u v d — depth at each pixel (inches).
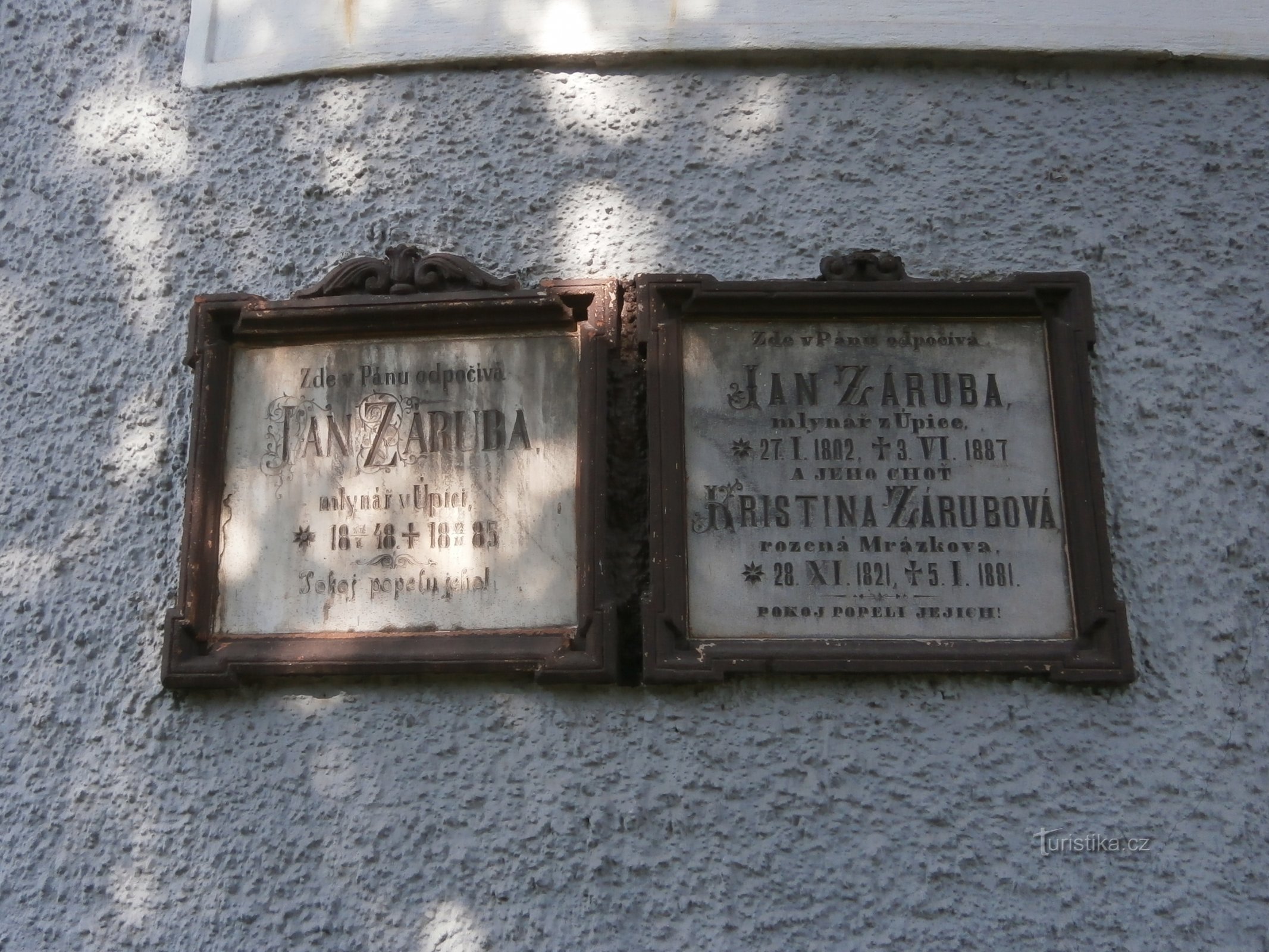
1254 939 66.2
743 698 71.0
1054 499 73.2
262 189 83.8
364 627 72.8
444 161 82.8
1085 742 69.8
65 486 79.1
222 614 74.2
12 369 82.4
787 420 74.7
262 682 73.2
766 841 68.3
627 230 80.4
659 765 69.9
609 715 70.9
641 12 84.5
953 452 74.0
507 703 71.6
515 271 80.0
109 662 75.0
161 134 86.1
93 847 71.5
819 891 67.4
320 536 74.8
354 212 82.4
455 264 78.3
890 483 73.4
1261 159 81.7
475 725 71.3
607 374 75.3
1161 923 66.5
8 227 85.7
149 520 77.8
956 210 80.4
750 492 73.4
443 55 84.6
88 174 86.1
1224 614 72.4
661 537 71.8
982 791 68.8
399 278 77.9
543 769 70.2
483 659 70.6
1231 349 77.6
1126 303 78.5
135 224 84.4
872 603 71.4
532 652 70.7
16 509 79.0
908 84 83.7
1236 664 71.4
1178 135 82.3
